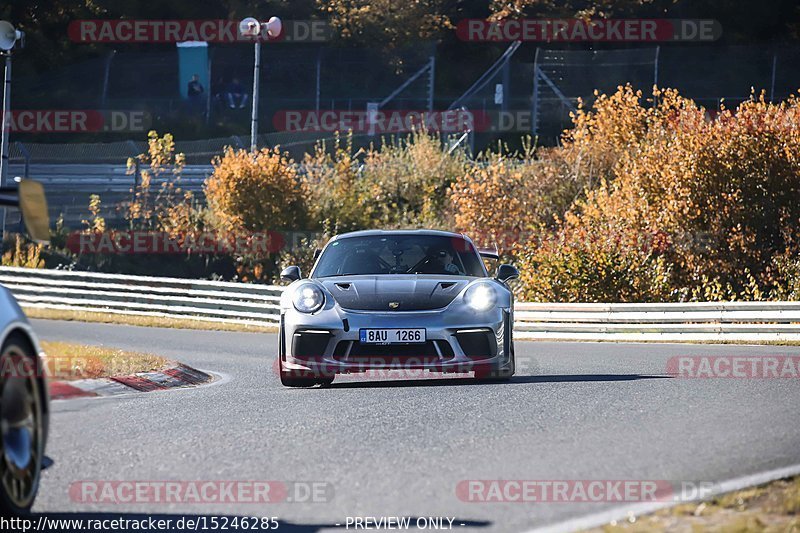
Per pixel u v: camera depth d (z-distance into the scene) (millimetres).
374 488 19156
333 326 34250
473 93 178250
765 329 65688
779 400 30938
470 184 118875
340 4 196875
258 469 20875
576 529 16203
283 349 35188
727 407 29266
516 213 116250
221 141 153375
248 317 89312
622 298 90562
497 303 35250
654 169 104062
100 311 98438
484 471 20516
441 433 24875
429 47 191250
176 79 174875
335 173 133000
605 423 26266
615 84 174625
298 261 121312
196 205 130250
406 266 37750
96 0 197500
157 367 39531
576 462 21359
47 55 190250
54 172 139875
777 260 97688
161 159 133125
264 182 123938
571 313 75000
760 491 18578
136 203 126125
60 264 117500
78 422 26609
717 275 99062
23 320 17266
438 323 34125
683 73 190625
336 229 126562
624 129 121438
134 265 120750
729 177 101312
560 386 34312
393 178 137625
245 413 28391
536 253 97188
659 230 98938
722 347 59844
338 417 27531
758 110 104188
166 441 23969
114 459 21875
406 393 32594
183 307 93625
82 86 175000
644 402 30219
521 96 185125
